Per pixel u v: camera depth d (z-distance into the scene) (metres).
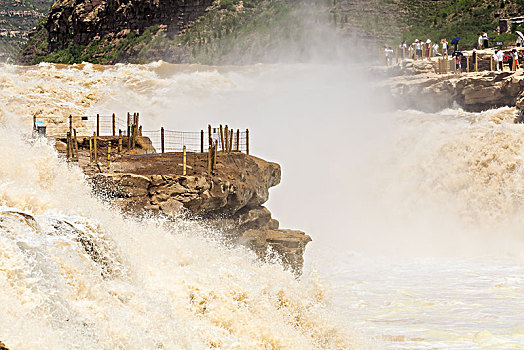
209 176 64.00
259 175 74.31
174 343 33.44
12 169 52.75
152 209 60.00
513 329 61.88
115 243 37.56
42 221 33.62
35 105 148.75
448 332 61.22
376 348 54.88
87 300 30.39
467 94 161.00
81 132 140.38
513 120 140.88
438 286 83.50
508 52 170.00
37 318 26.08
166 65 194.38
